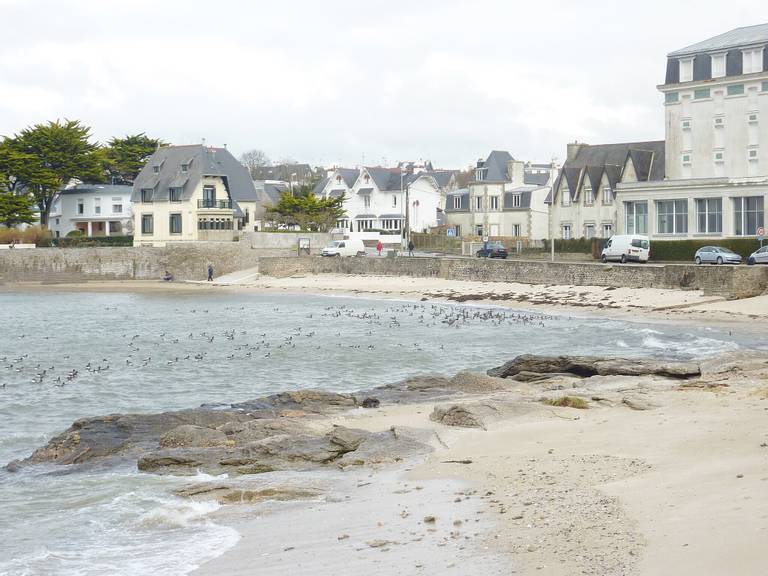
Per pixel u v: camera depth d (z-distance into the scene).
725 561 10.48
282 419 22.16
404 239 107.75
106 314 64.75
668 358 34.75
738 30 77.69
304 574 11.78
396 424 21.50
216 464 19.06
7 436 24.14
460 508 14.12
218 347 43.59
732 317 48.56
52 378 34.59
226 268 99.44
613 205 88.44
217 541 13.78
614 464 15.91
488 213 113.38
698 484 13.88
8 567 13.10
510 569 11.16
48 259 102.62
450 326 50.59
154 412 27.44
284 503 15.84
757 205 67.88
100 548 13.91
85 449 20.78
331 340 45.12
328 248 95.69
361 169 135.75
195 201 103.38
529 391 25.94
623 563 10.91
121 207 124.75
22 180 117.00
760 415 19.22
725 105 72.12
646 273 59.00
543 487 14.80
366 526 13.67
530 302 62.38
